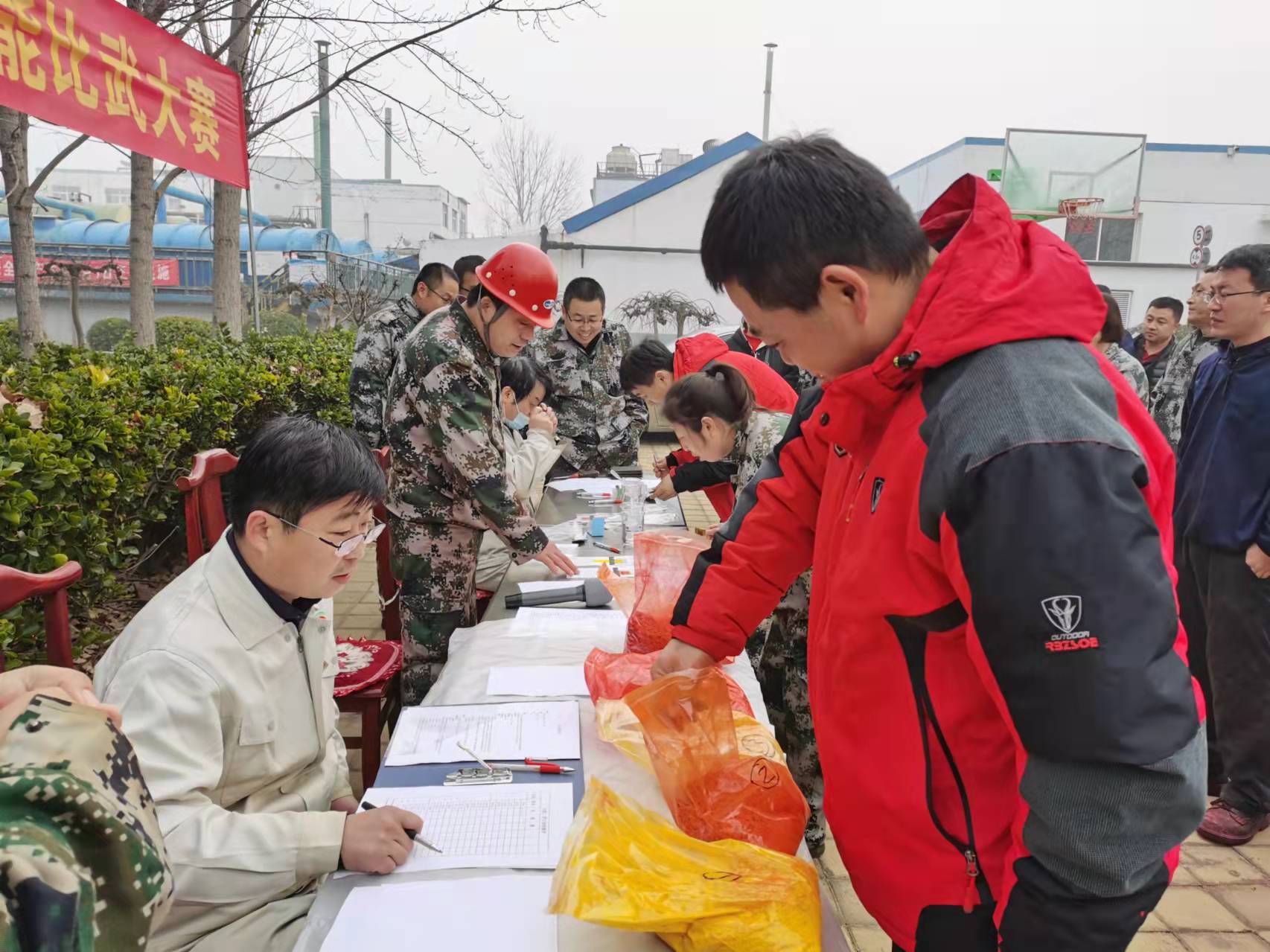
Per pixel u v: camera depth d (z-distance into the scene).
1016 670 0.73
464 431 2.11
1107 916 0.75
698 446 2.29
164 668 1.19
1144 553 0.71
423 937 0.99
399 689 2.48
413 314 4.04
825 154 0.83
